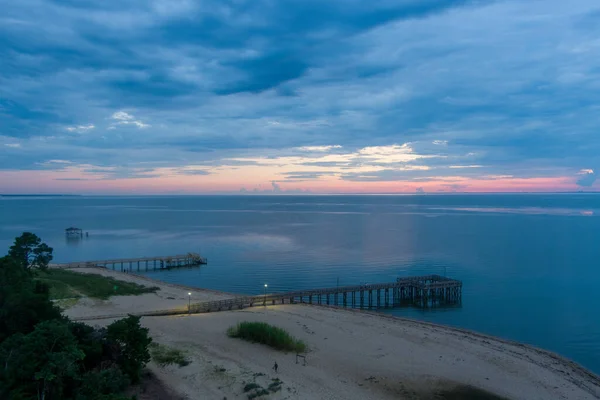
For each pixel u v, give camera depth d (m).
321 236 175.50
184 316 63.72
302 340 53.97
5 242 152.88
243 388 39.62
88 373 33.94
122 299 72.12
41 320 40.38
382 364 47.50
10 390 29.70
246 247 147.50
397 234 182.00
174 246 151.88
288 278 102.62
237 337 53.94
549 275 103.62
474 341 57.12
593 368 51.25
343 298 88.38
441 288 87.25
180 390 38.97
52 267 99.00
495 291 89.56
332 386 41.41
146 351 40.56
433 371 46.06
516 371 47.00
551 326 67.00
